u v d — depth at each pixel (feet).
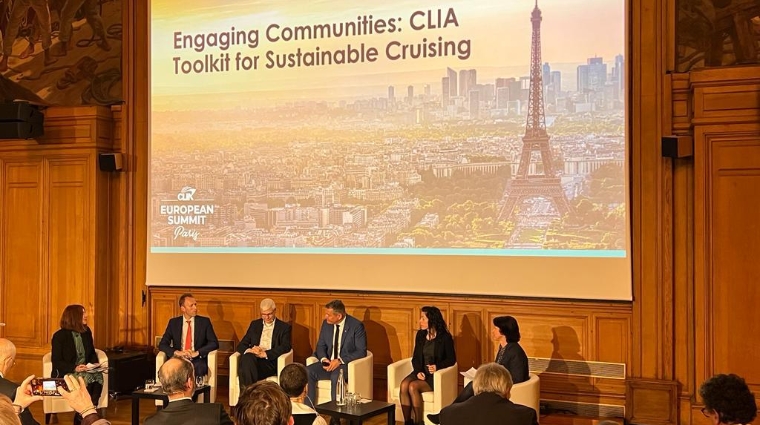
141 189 24.82
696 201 18.72
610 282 19.79
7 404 6.81
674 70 19.66
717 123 18.52
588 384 20.02
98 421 8.66
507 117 20.81
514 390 16.93
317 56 22.89
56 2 26.11
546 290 20.35
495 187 20.90
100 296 24.38
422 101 21.68
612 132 19.84
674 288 19.45
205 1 24.16
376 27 22.24
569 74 20.26
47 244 24.70
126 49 24.95
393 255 21.90
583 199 20.08
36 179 24.82
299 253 22.93
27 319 24.93
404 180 21.84
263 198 23.39
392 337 21.99
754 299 18.33
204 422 10.01
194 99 24.18
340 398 16.87
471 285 21.06
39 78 26.23
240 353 20.94
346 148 22.49
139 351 24.06
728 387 9.47
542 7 20.54
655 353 19.45
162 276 24.35
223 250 23.77
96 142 24.18
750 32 19.35
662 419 19.02
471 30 21.22
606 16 19.95
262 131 23.44
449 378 18.84
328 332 20.56
